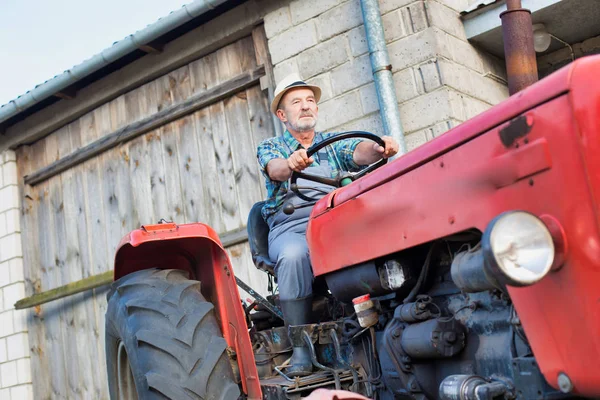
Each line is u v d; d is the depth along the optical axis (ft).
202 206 20.97
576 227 5.72
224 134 20.62
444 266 7.88
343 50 18.01
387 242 7.96
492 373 6.86
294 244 10.19
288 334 9.79
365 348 9.07
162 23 19.47
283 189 10.93
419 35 16.88
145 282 9.36
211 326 8.92
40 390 24.43
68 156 24.16
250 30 20.02
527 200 6.12
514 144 6.30
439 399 7.69
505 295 6.81
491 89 18.67
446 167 7.14
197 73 21.13
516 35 10.89
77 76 21.35
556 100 5.93
